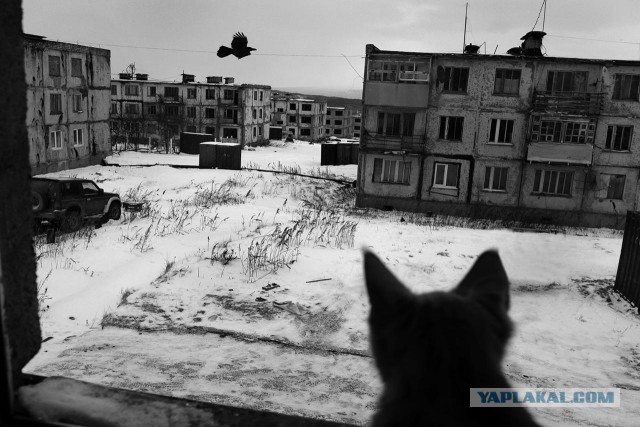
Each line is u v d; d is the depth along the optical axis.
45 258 13.01
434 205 31.78
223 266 11.72
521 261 13.40
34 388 1.49
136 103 71.69
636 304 10.62
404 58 30.48
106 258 13.28
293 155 60.91
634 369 8.02
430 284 11.57
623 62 28.62
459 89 30.58
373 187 32.19
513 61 29.64
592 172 29.98
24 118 1.54
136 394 1.49
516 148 30.48
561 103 29.33
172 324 8.53
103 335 7.96
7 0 1.42
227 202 25.23
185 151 55.88
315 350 7.68
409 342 0.82
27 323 1.57
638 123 29.09
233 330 8.33
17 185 1.51
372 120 31.62
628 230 11.33
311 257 12.73
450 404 0.77
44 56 34.25
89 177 34.66
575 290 11.61
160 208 22.62
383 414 0.83
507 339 0.89
